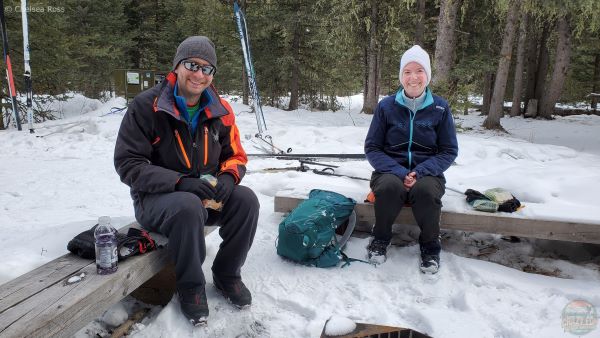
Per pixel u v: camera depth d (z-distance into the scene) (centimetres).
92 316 179
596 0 916
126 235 229
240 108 1295
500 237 344
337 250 302
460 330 227
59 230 299
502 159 596
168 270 244
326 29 1348
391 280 279
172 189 216
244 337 221
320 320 235
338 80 1673
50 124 946
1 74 1036
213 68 222
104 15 1709
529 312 243
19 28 1048
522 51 1603
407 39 1248
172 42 1823
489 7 1177
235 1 863
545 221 296
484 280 275
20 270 233
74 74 1376
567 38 1515
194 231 212
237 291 243
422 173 296
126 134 221
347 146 703
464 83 1050
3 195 459
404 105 312
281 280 276
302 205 315
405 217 321
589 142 1052
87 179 530
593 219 292
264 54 1543
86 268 199
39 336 154
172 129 224
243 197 232
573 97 2156
